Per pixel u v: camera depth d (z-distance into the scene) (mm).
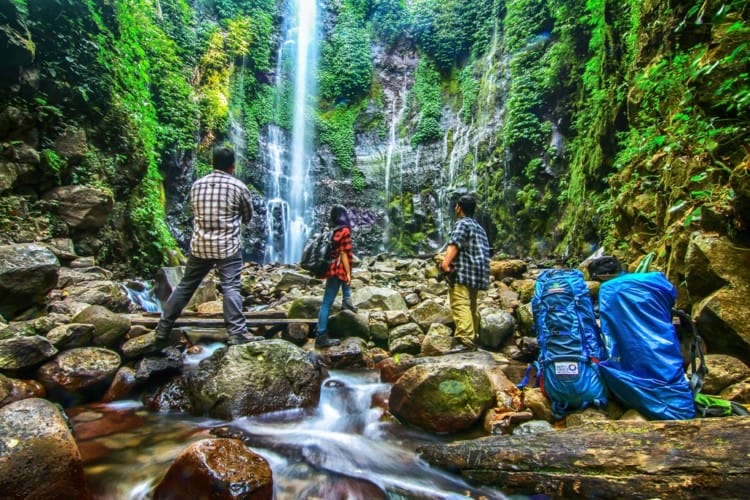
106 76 8109
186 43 13977
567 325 3160
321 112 18719
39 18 6902
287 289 7992
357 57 18922
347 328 5496
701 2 4949
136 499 2521
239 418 3561
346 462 2990
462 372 3406
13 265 4211
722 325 3252
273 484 2592
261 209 15719
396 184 17312
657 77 5625
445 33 18016
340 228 5152
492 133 14203
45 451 2232
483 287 5012
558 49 11641
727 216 3559
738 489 2047
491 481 2662
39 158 6633
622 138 8078
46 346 3709
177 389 3930
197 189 4336
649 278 3049
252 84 16891
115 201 8242
